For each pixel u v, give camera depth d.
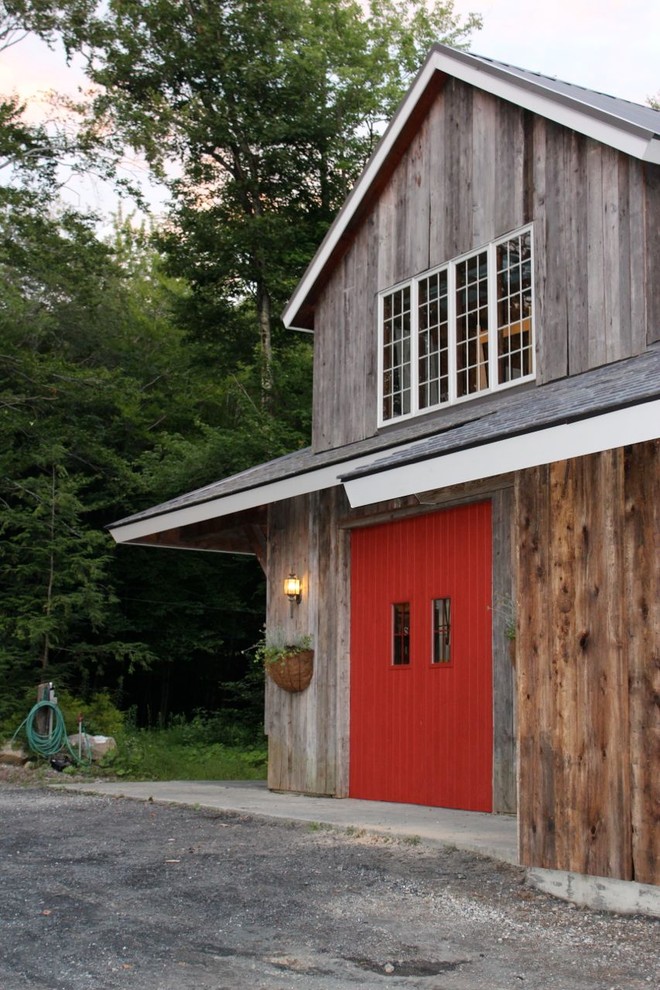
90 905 5.95
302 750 11.35
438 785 9.66
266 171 25.02
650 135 8.64
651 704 5.89
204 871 6.85
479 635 9.38
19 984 4.56
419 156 11.53
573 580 6.43
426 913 5.91
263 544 12.83
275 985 4.66
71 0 21.61
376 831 7.96
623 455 6.21
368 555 10.94
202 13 23.52
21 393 21.45
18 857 7.29
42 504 18.00
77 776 12.87
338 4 26.09
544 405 7.47
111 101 22.09
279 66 23.41
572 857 6.20
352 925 5.66
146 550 22.27
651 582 5.98
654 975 4.88
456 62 10.78
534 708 6.58
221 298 25.83
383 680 10.52
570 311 9.54
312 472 10.30
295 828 8.49
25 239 22.95
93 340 25.55
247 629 23.92
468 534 9.63
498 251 10.43
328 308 12.78
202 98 24.16
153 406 24.88
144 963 4.93
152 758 14.03
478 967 5.00
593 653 6.25
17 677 17.33
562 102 9.52
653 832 5.79
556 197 9.80
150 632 22.61
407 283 11.54
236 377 25.67
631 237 9.04
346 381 12.34
